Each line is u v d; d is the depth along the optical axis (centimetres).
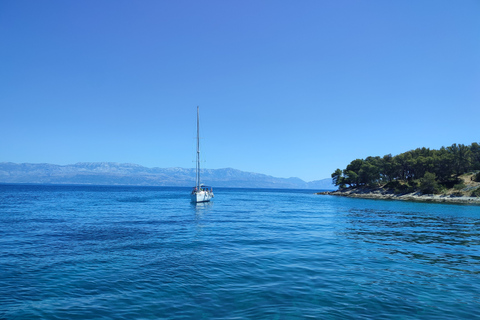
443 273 1484
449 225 3634
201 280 1338
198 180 7400
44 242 2266
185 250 1975
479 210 6325
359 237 2561
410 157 12531
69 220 3722
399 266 1606
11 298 1134
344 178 17262
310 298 1126
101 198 10056
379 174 14038
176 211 5259
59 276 1402
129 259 1723
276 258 1753
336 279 1359
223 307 1045
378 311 1012
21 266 1571
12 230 2848
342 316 970
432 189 10312
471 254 1953
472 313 1005
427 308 1042
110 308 1045
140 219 3909
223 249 2006
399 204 8331
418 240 2478
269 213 5009
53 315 992
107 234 2656
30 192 14188
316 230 2966
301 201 10025
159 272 1460
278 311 1007
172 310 1024
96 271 1480
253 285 1273
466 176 10838
